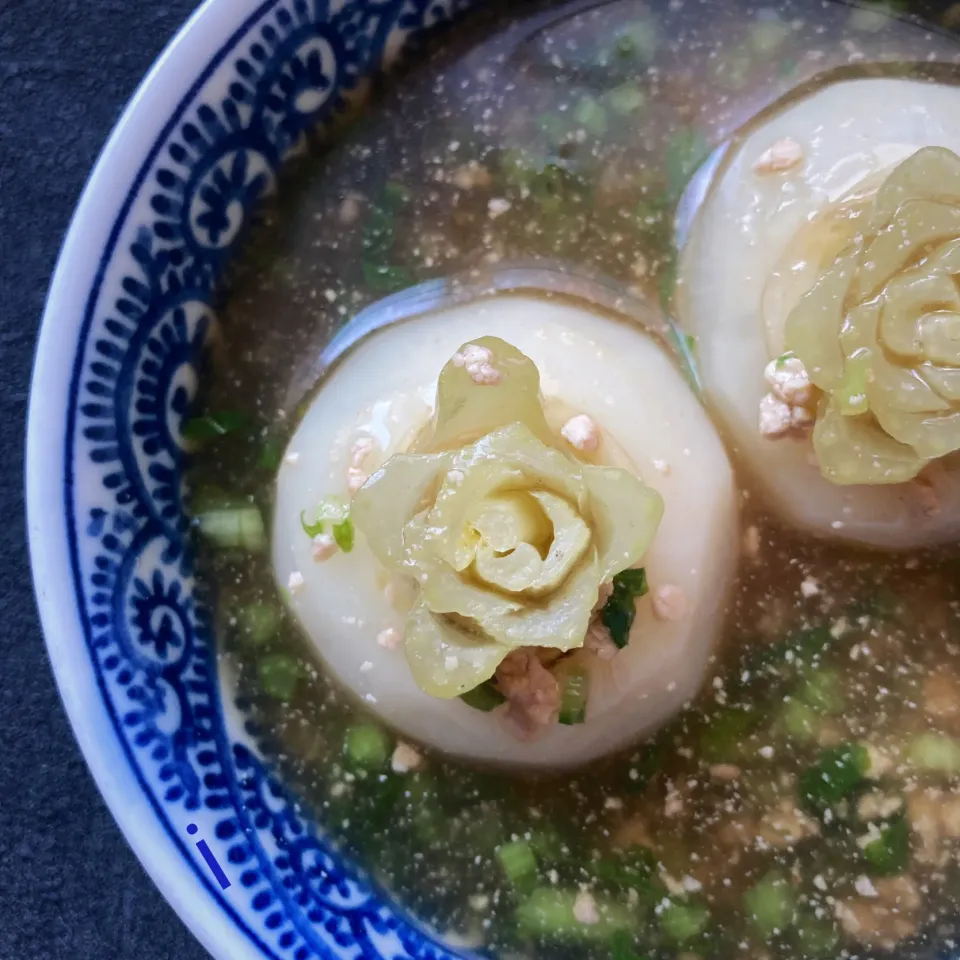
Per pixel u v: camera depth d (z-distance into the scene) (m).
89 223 0.14
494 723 0.16
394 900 0.17
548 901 0.17
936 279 0.14
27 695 0.20
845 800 0.17
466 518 0.14
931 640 0.17
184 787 0.16
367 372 0.17
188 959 0.20
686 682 0.17
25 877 0.20
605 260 0.17
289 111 0.16
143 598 0.16
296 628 0.17
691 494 0.16
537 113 0.17
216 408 0.17
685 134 0.17
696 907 0.17
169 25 0.20
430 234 0.17
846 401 0.14
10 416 0.20
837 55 0.17
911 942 0.16
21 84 0.20
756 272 0.16
